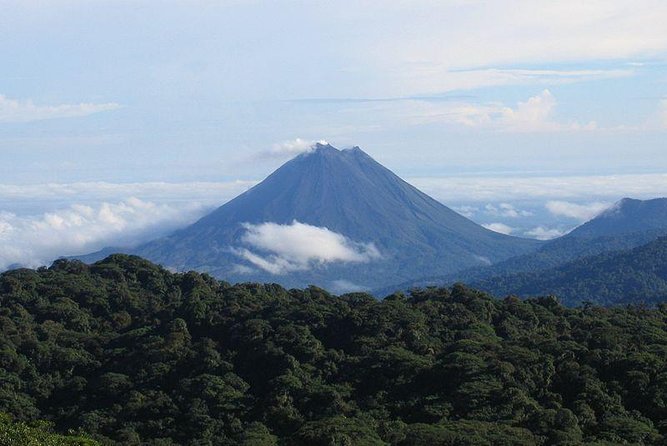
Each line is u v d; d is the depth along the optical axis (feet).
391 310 290.97
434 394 233.96
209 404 243.19
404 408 230.68
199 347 273.75
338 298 326.44
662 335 267.18
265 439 217.36
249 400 244.83
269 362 262.06
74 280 343.67
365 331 278.46
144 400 249.96
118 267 366.63
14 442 178.19
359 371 251.80
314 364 259.19
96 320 311.88
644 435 200.23
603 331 268.00
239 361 268.21
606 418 212.43
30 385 263.70
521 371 235.61
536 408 216.33
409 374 245.24
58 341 289.53
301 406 238.07
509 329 288.51
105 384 258.37
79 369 274.77
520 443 193.16
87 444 188.34
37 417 249.34
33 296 327.26
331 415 228.22
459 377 235.20
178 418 241.76
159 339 278.67
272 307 301.22
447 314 296.92
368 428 210.79
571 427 206.80
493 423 209.67
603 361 240.53
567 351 247.70
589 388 224.74
